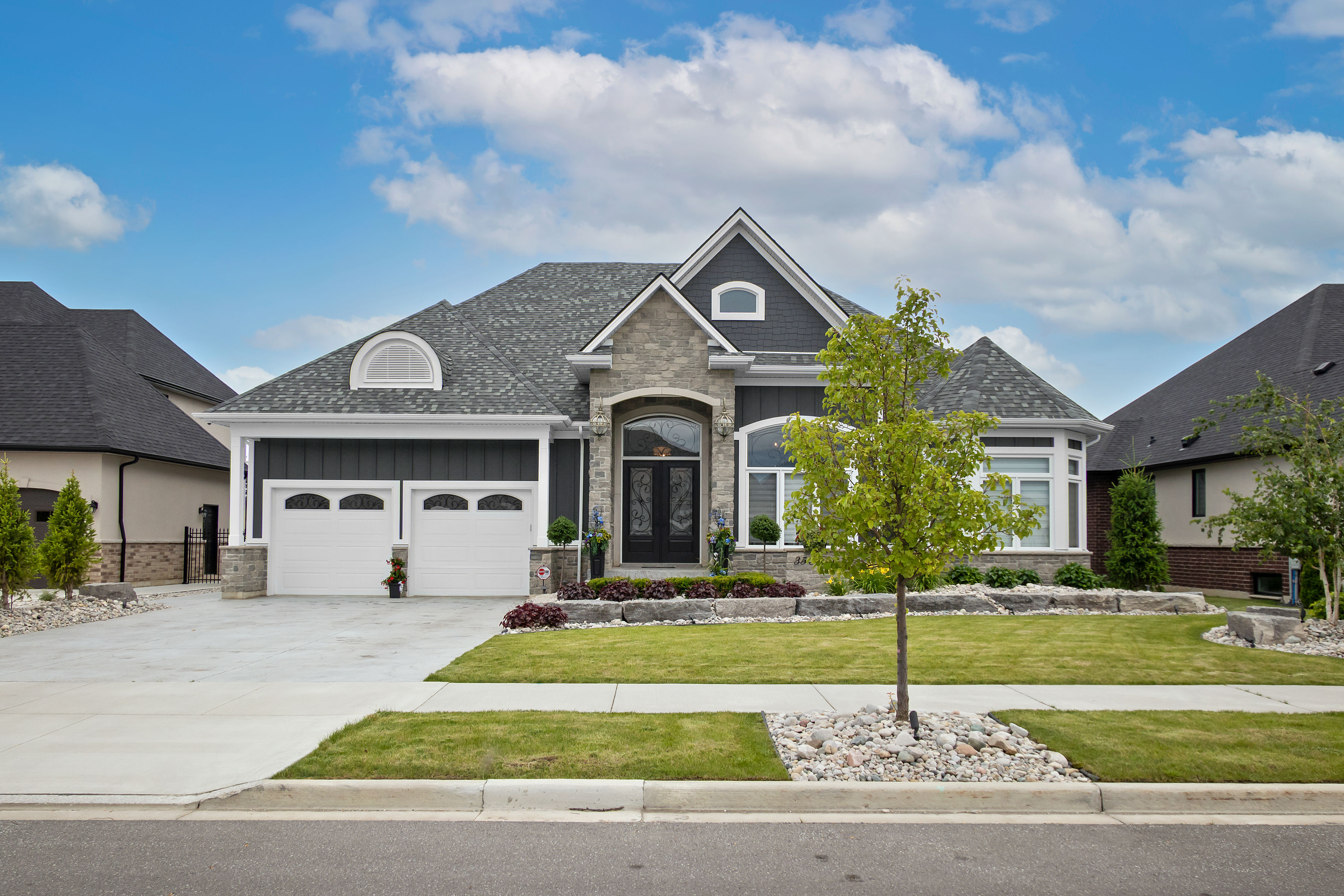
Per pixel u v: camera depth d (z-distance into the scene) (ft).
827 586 53.88
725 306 69.26
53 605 52.65
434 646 41.19
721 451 62.44
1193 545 72.74
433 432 65.41
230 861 17.19
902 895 15.83
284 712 27.71
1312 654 37.37
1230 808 20.29
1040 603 52.24
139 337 102.37
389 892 15.87
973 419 24.47
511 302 83.97
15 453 71.67
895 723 24.49
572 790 20.26
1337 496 40.86
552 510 67.05
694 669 33.99
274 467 66.64
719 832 18.88
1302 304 75.56
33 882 16.21
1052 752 22.75
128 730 25.55
